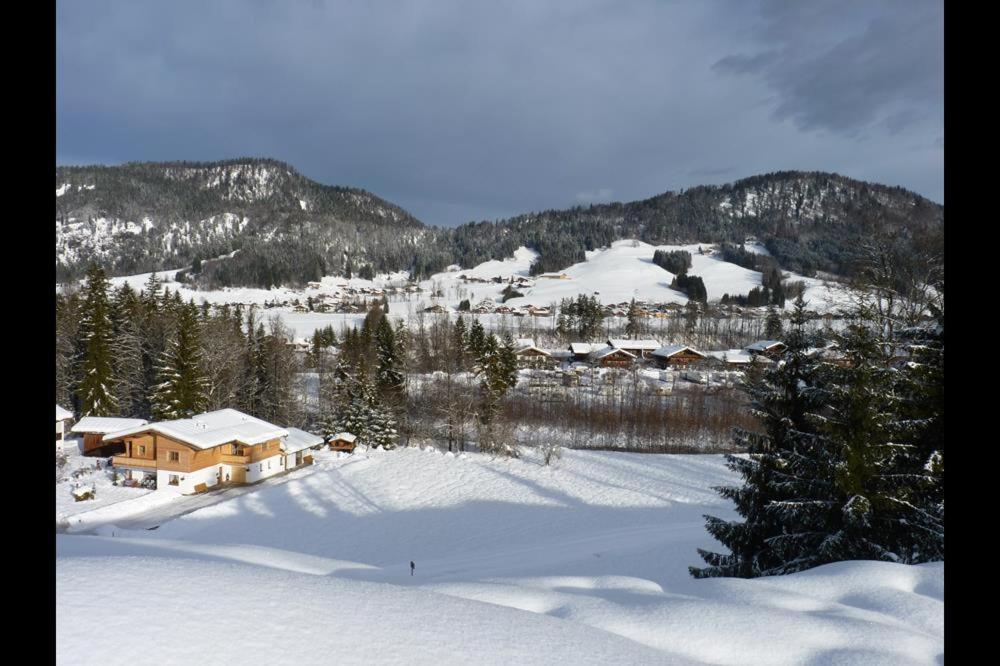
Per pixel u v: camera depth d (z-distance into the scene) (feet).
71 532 88.53
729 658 22.21
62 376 158.30
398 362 173.88
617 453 150.30
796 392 45.06
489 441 148.15
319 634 18.99
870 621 24.71
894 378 40.37
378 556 87.81
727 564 45.78
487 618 21.88
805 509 40.63
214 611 19.61
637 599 27.84
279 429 126.41
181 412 134.00
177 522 96.37
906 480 39.22
